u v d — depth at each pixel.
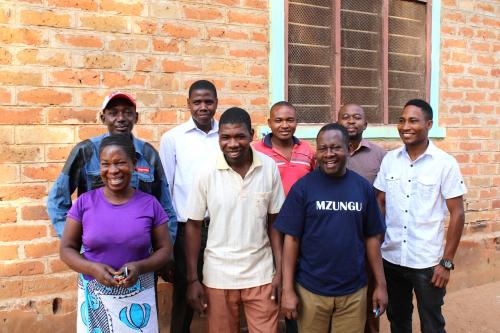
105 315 2.60
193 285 3.03
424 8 5.18
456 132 5.35
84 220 2.61
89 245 2.58
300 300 3.05
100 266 2.50
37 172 3.47
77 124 3.58
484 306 5.01
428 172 3.38
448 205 3.36
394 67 5.09
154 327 2.75
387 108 5.03
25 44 3.39
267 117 4.34
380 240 3.12
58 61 3.49
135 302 2.65
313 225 2.97
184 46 3.94
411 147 3.45
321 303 3.00
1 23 3.32
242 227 2.95
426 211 3.37
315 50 4.66
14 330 3.44
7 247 3.42
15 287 3.45
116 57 3.68
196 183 3.00
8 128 3.38
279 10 4.32
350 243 2.95
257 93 4.29
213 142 3.54
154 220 2.71
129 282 2.49
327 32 4.72
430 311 3.41
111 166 2.56
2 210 3.39
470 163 5.44
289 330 3.67
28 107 3.42
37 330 3.51
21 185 3.43
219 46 4.09
